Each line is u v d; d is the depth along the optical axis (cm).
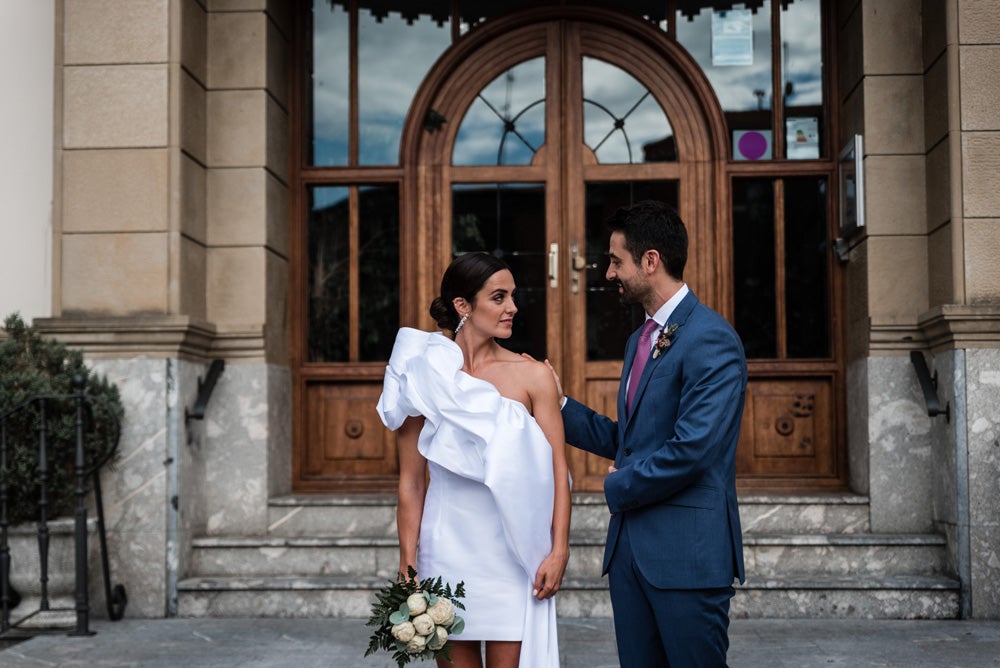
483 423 259
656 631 262
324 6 606
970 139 490
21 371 481
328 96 605
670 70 597
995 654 409
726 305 580
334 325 599
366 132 603
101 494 498
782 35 591
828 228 580
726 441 258
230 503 542
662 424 261
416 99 599
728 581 256
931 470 518
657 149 595
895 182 532
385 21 605
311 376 591
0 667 402
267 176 557
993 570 477
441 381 260
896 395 523
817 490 567
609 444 294
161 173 514
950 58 493
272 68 570
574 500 532
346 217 602
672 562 254
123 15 519
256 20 557
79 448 454
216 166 555
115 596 493
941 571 500
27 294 570
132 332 500
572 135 596
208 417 545
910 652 414
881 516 520
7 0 578
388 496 560
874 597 483
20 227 572
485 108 602
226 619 494
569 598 491
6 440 456
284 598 499
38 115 575
